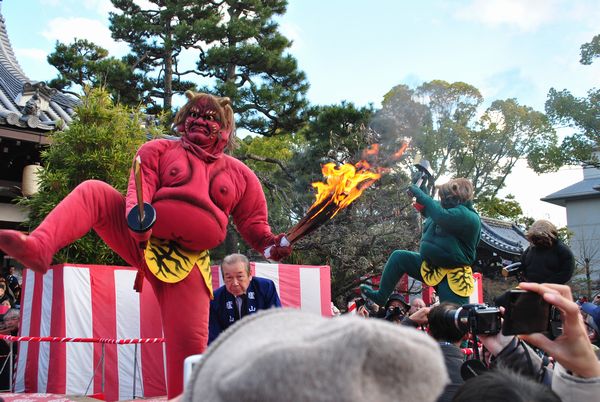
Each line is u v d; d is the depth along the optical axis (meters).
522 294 1.87
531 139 31.89
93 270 6.91
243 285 4.87
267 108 19.94
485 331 2.42
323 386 0.77
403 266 6.18
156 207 3.77
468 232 5.65
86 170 8.52
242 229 4.31
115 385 6.88
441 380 0.82
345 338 0.78
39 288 7.19
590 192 33.81
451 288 5.79
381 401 0.79
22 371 7.24
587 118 19.39
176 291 3.88
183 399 0.96
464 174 32.31
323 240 15.01
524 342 2.43
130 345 7.07
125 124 9.00
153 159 3.91
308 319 0.95
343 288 15.55
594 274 31.72
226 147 4.31
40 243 3.12
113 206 3.72
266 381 0.77
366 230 15.10
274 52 19.86
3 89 12.43
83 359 6.71
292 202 17.69
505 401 1.33
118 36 21.59
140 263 3.88
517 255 17.14
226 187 4.03
